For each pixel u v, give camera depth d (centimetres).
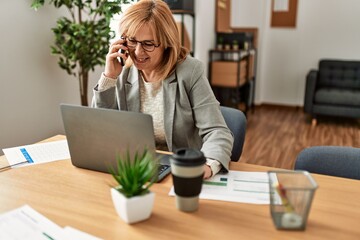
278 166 303
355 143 363
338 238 80
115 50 132
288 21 499
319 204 95
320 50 497
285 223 82
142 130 96
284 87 527
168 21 126
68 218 88
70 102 289
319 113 423
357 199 99
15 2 225
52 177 112
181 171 86
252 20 504
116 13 228
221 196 99
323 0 478
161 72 133
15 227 84
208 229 83
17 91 235
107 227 84
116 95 142
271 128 418
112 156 107
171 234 81
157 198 98
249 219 88
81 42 236
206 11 393
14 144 238
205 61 407
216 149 117
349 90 431
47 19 253
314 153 125
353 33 477
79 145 113
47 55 258
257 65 520
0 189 103
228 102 449
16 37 229
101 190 103
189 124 138
